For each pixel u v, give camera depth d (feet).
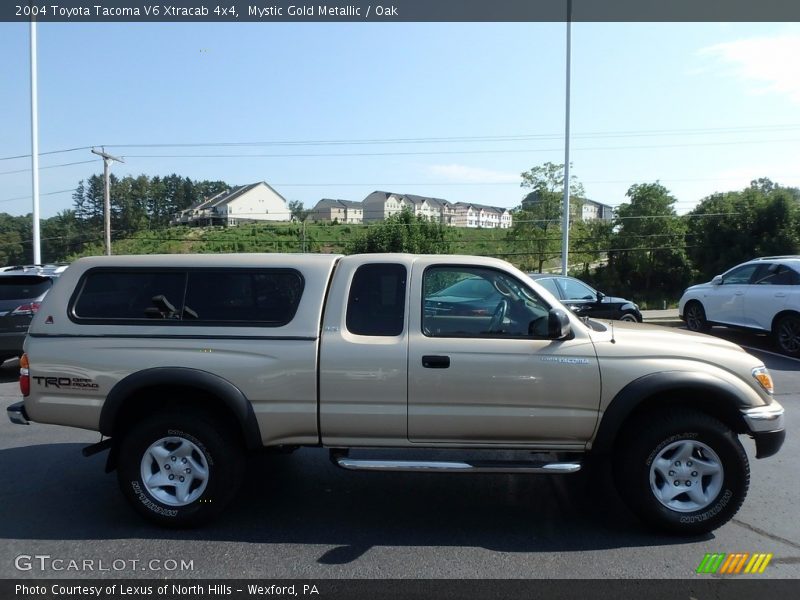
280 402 13.33
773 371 32.27
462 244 152.87
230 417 13.91
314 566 11.93
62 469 17.79
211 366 13.26
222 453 13.44
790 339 36.17
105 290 14.07
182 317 13.74
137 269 14.12
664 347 13.37
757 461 18.43
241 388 13.25
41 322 13.98
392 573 11.65
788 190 111.14
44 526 13.79
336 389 13.21
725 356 13.52
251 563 12.05
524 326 13.61
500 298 13.89
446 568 11.85
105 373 13.44
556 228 126.72
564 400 13.12
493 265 13.88
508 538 13.23
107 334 13.62
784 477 17.03
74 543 12.93
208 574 11.60
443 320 13.67
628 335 13.76
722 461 13.03
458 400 13.16
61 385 13.65
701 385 12.98
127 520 14.12
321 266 13.93
